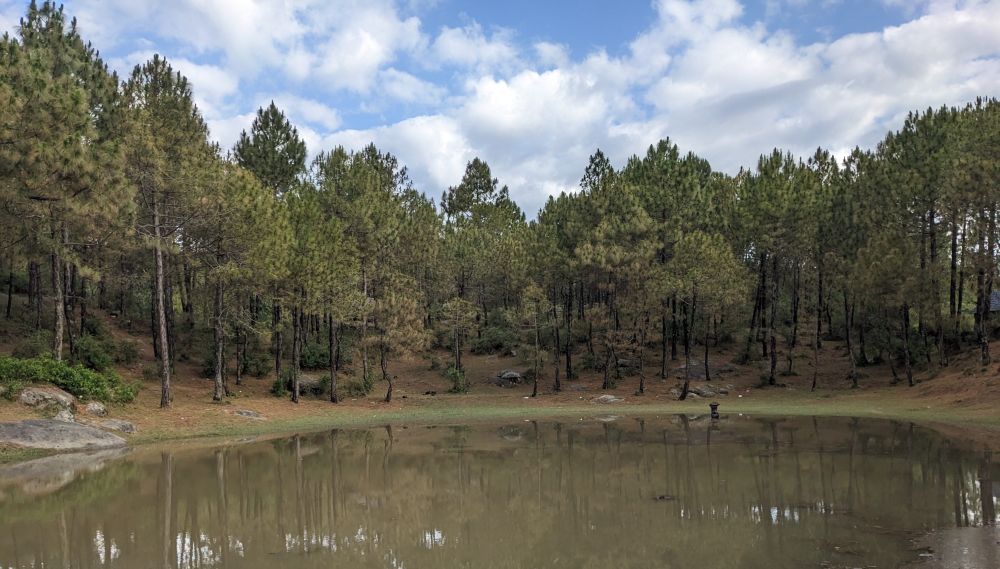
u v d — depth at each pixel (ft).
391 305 124.06
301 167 154.61
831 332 175.52
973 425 71.46
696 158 202.80
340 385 129.90
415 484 48.16
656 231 140.67
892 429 71.92
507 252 179.83
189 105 104.88
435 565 28.53
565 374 152.15
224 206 93.50
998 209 95.81
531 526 35.06
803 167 148.87
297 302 108.78
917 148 118.21
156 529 35.78
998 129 97.25
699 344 171.83
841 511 35.68
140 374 107.24
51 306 131.85
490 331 185.68
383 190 154.51
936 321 112.68
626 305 130.11
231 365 131.34
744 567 26.55
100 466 56.54
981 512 34.42
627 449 63.10
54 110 52.39
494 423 92.53
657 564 27.45
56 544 32.89
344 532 34.76
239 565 29.22
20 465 56.85
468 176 265.75
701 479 46.68
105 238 85.20
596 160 187.62
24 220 62.90
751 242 144.77
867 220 123.75
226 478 50.93
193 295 123.85
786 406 105.40
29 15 85.81
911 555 27.45
